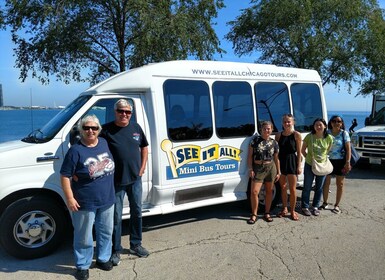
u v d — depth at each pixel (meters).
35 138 4.79
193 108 5.53
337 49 14.01
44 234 4.52
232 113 5.94
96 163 3.86
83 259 4.01
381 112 11.13
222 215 6.22
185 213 6.35
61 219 4.60
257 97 6.24
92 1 11.18
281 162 5.93
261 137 5.76
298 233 5.32
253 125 6.16
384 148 9.59
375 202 7.05
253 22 15.25
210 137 5.67
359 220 5.92
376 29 14.52
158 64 5.34
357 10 14.06
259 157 5.68
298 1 13.90
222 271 4.12
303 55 14.31
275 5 14.37
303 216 6.16
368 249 4.71
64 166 3.77
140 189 4.48
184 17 11.11
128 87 5.07
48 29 10.98
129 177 4.28
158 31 10.41
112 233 4.22
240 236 5.22
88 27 11.56
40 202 4.44
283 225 5.69
